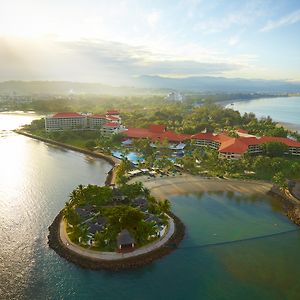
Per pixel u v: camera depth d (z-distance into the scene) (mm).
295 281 114750
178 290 109750
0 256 124250
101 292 108188
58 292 107375
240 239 140750
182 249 131625
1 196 182125
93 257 122625
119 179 193500
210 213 165375
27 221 151875
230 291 109562
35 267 118375
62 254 124812
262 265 123312
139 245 130500
